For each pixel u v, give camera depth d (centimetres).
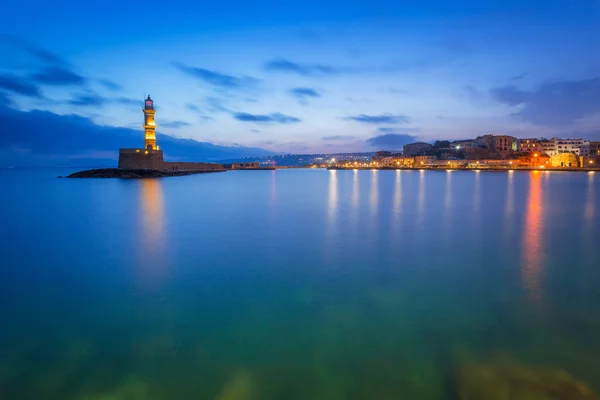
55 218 2762
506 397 604
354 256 1566
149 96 10969
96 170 9938
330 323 922
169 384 688
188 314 985
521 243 1811
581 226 2294
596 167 13288
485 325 902
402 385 670
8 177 10800
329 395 649
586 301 1047
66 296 1127
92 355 789
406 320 931
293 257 1556
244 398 642
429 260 1497
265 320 943
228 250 1684
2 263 1495
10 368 742
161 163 11250
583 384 637
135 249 1723
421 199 4084
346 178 10319
